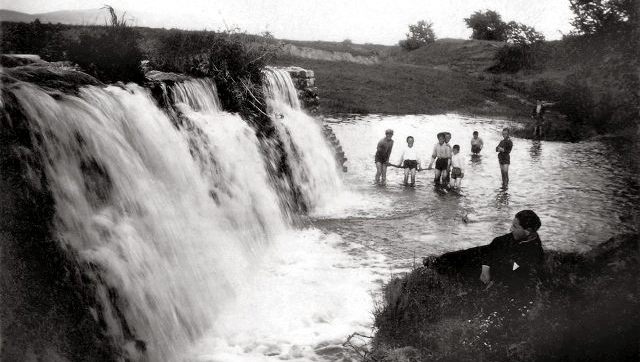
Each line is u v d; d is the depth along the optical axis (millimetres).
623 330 4828
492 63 59000
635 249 6410
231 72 13664
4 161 5848
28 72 7770
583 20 22984
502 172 16109
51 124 6668
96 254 6566
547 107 38719
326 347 6742
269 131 13859
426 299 6781
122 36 10203
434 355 5633
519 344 5184
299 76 18391
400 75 47875
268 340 7012
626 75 22109
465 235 11281
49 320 5559
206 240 8891
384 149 16312
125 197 7617
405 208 13578
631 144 24344
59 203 6398
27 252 5691
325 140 17828
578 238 10719
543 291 5480
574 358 4895
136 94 9469
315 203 14031
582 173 18641
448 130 29344
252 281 8898
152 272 7285
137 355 6395
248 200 11008
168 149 9312
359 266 9516
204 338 7215
